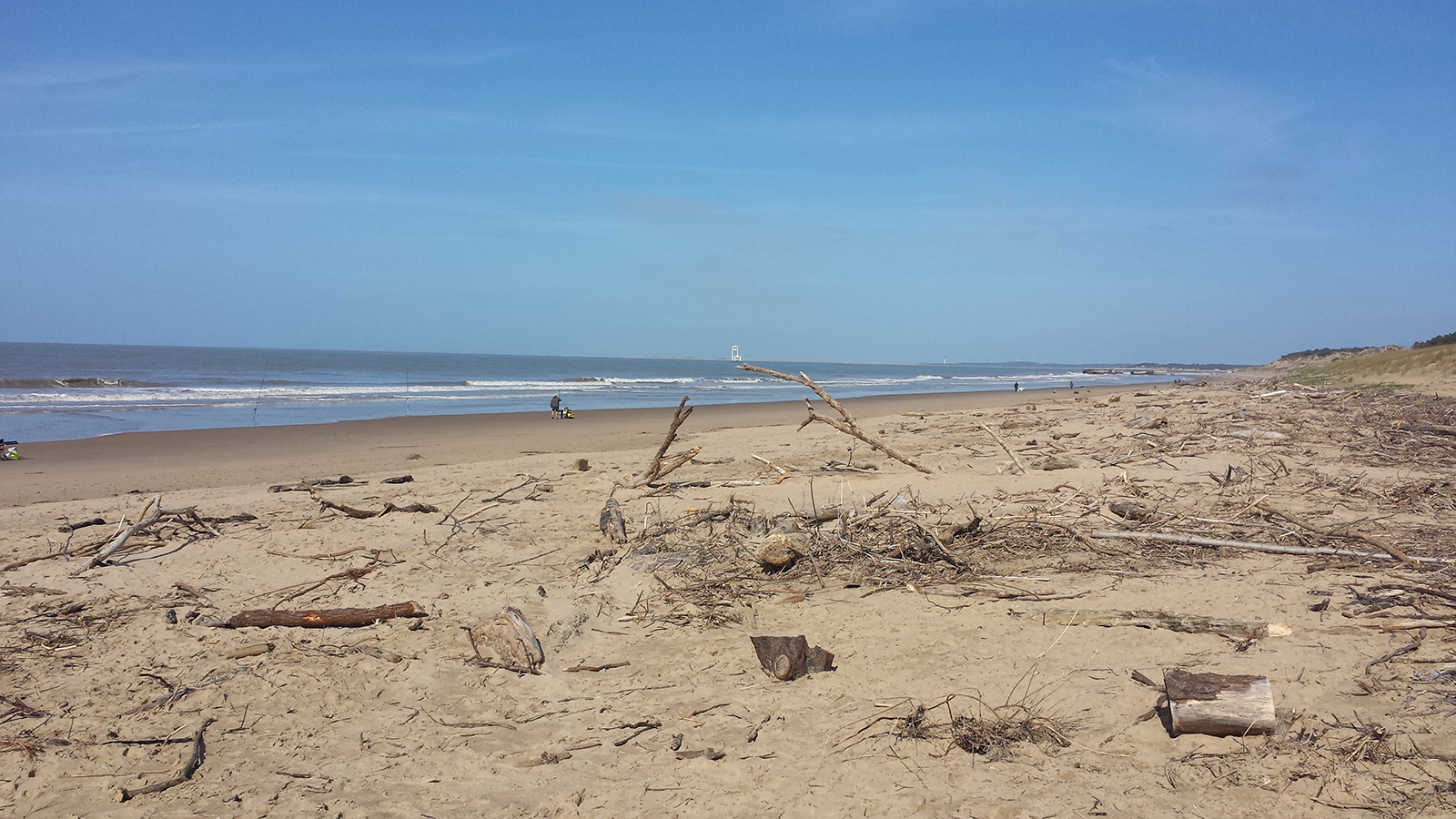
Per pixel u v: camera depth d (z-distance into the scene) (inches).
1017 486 369.7
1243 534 280.2
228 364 3326.8
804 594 238.1
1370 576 230.5
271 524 328.5
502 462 523.5
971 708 159.6
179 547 291.1
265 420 988.6
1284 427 580.1
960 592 231.5
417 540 301.3
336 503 350.3
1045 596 223.8
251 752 154.4
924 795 131.6
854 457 505.0
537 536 307.0
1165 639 187.6
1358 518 303.7
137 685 181.5
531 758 151.6
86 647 202.1
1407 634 182.2
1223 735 143.5
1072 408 938.1
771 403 1402.6
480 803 136.6
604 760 150.1
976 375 4539.9
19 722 165.0
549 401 1460.4
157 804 136.6
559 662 199.5
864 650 195.9
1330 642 179.6
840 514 301.6
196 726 163.6
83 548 290.7
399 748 156.3
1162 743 142.6
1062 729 149.3
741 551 277.1
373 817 132.3
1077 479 387.9
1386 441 498.3
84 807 135.4
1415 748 132.2
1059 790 130.3
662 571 262.1
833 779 138.9
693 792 137.8
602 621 225.9
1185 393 1094.4
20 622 218.2
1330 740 137.2
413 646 204.4
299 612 217.8
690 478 433.4
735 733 158.9
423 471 485.1
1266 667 167.5
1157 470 411.2
